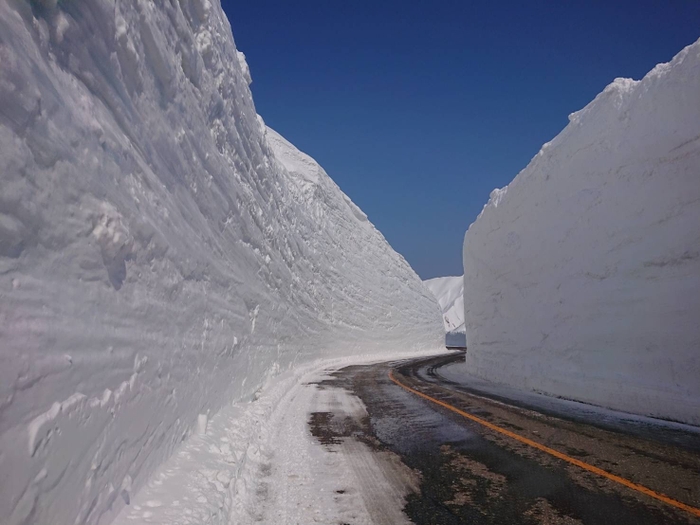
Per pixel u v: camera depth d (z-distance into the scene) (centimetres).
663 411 745
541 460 522
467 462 521
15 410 186
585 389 940
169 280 443
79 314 255
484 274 1582
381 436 660
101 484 268
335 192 3288
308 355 1964
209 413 602
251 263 979
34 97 217
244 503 400
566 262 1038
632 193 826
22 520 187
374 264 3569
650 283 787
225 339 702
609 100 893
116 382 299
